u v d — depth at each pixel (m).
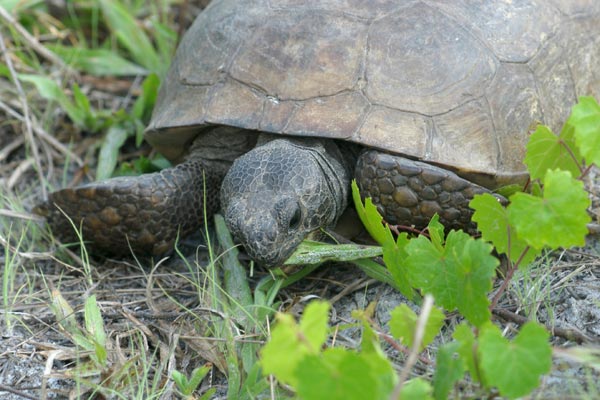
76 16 7.20
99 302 4.43
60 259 4.98
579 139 3.37
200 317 4.17
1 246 5.14
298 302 4.25
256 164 4.36
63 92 6.11
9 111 6.03
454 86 4.43
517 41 4.71
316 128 4.31
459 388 3.45
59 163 5.98
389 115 4.32
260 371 3.69
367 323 3.36
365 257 4.23
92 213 4.68
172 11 7.38
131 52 6.79
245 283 4.36
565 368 3.46
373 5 4.65
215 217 4.69
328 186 4.47
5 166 5.88
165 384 3.74
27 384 3.85
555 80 4.82
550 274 4.23
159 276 4.71
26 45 6.70
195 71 4.88
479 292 3.26
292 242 4.27
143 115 6.16
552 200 3.20
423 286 3.43
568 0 5.16
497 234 3.60
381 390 2.82
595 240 4.50
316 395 2.61
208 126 4.79
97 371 3.79
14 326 4.29
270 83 4.52
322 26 4.59
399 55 4.45
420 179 4.17
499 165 4.41
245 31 4.77
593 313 3.91
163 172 4.71
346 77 4.42
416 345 2.74
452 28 4.56
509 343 2.98
